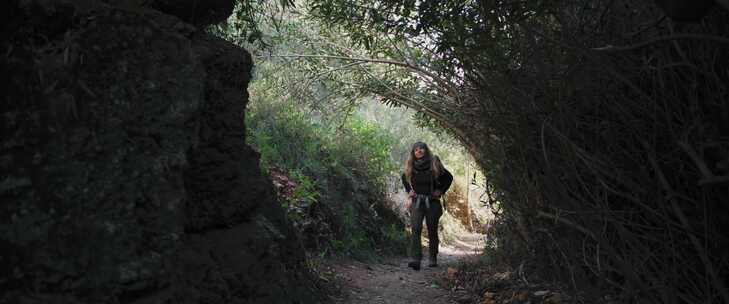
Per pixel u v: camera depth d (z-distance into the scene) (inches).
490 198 189.3
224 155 105.3
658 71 99.3
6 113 63.0
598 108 125.3
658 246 119.1
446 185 279.7
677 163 113.4
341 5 186.2
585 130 132.9
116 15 77.0
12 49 66.1
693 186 108.7
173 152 75.7
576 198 138.4
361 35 195.2
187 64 82.0
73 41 70.9
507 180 173.5
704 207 97.7
